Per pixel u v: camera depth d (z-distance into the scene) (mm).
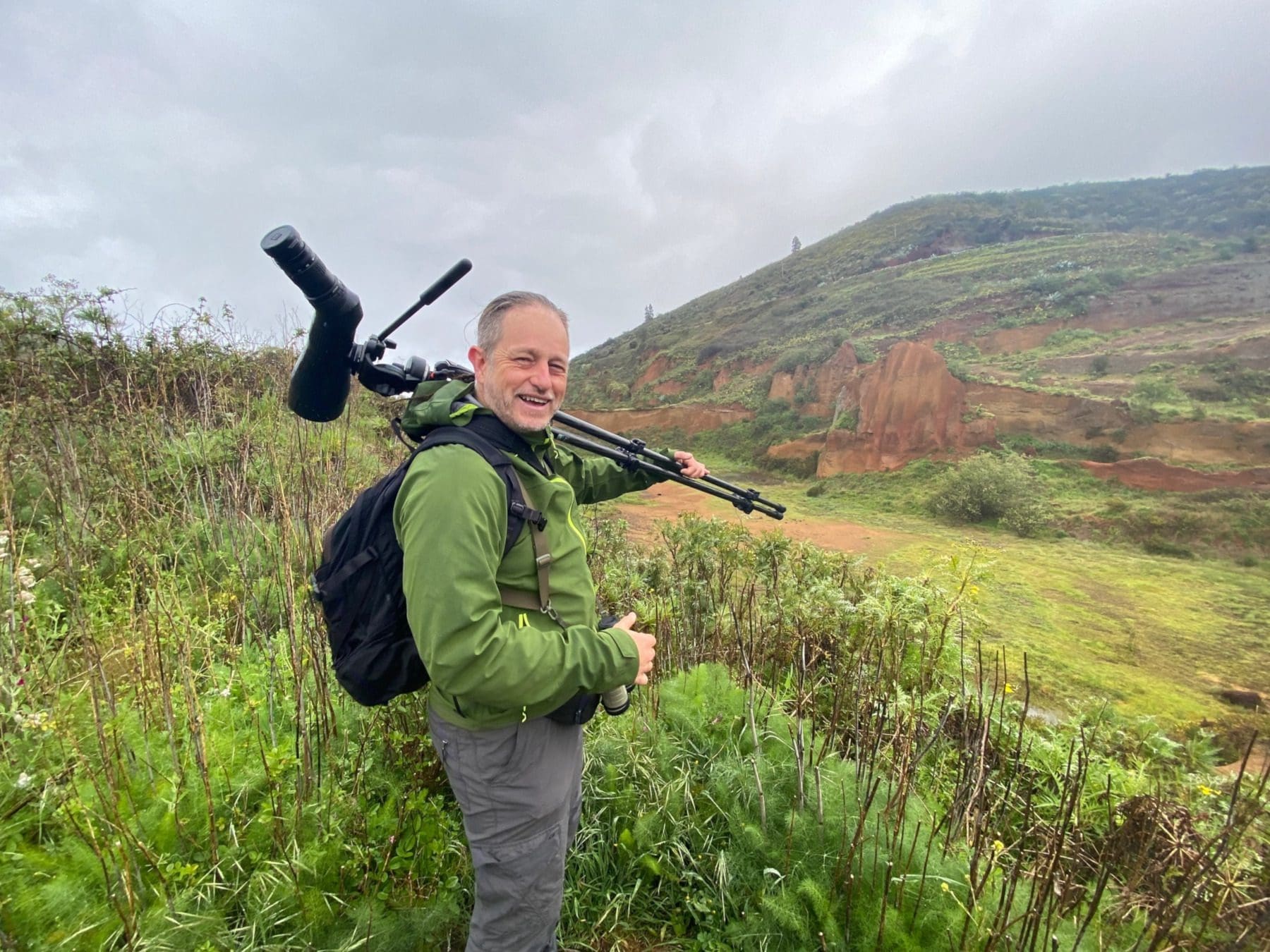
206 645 2656
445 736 1401
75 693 2131
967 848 2045
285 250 1279
